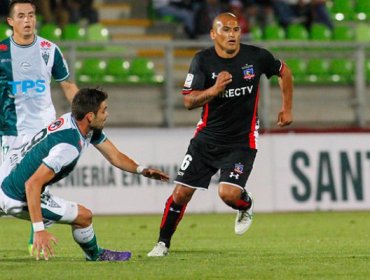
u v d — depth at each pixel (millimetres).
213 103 32031
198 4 74438
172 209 32594
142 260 30609
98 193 57031
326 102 62219
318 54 61125
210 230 46594
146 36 76188
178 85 61125
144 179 57656
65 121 27250
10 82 33281
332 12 77812
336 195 59125
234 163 32250
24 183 27172
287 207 58781
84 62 64062
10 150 32656
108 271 27438
